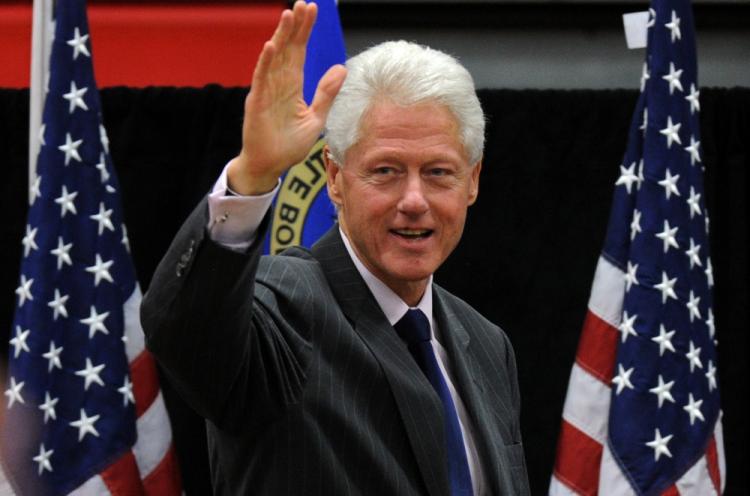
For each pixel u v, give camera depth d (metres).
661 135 15.66
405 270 7.94
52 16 16.41
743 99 18.17
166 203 18.11
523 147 18.16
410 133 7.82
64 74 15.20
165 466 15.41
